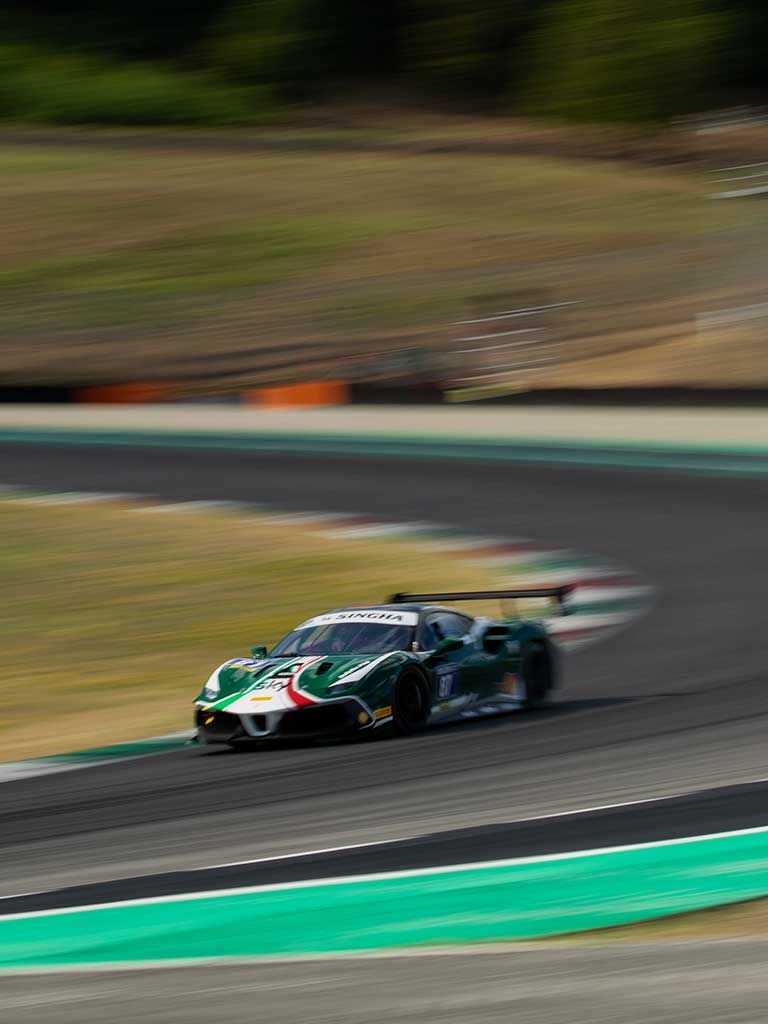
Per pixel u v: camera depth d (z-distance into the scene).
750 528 77.38
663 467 97.00
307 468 102.94
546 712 43.81
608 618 60.59
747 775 31.72
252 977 18.61
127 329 156.75
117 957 21.12
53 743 44.34
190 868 26.92
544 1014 16.25
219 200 192.12
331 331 154.88
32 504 92.50
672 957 18.69
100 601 67.62
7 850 30.27
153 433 120.00
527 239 181.50
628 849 25.73
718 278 163.12
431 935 21.44
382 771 35.56
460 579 69.88
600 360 140.12
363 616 44.56
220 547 78.56
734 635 54.47
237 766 38.31
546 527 81.44
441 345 146.88
